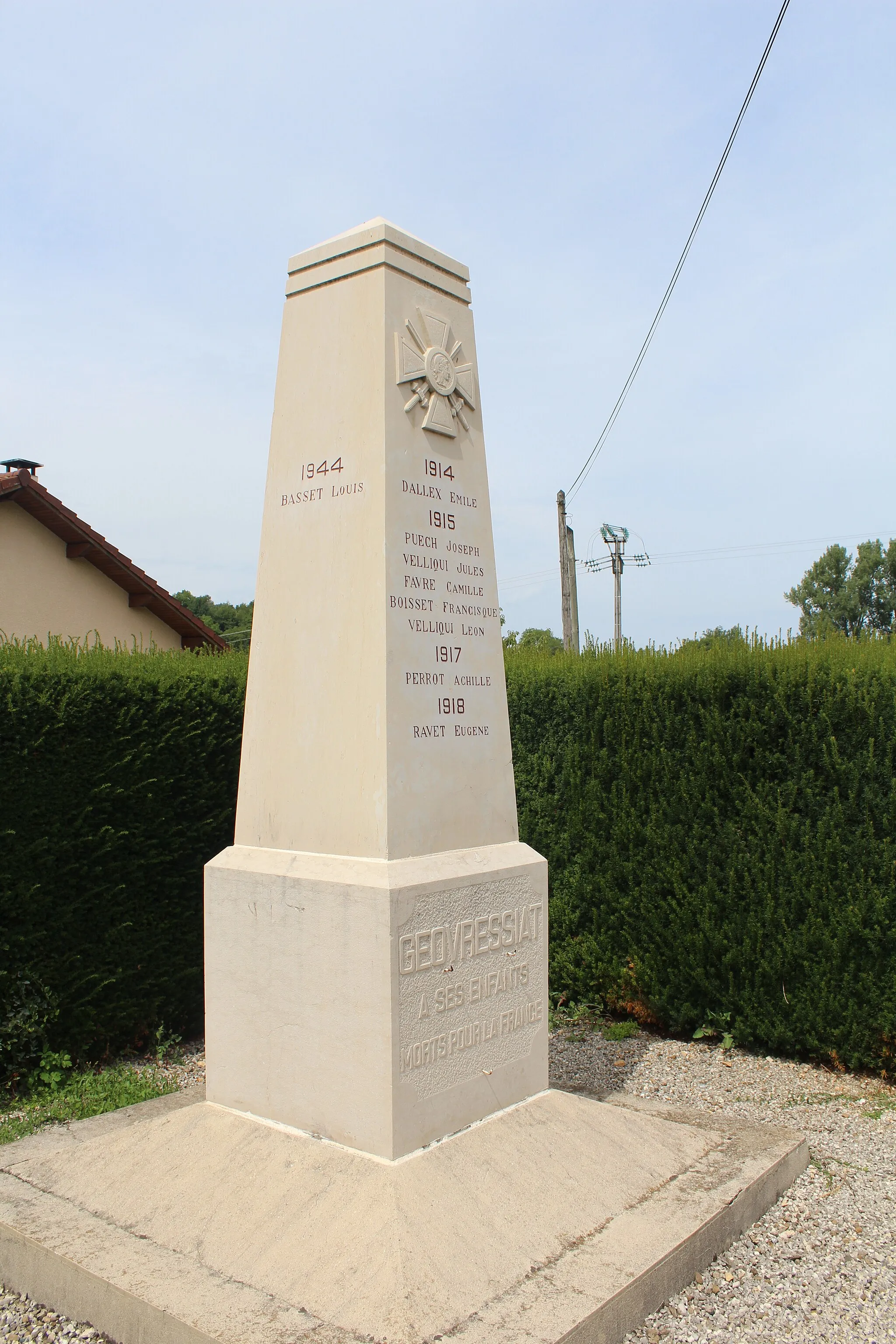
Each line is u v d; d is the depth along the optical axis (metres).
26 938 5.69
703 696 7.10
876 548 41.91
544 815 7.85
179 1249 3.34
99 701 6.18
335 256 4.30
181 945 6.64
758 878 6.62
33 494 12.52
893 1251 3.85
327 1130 3.80
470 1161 3.69
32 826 5.80
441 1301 2.97
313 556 4.20
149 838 6.46
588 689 7.69
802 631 7.92
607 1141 4.12
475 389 4.55
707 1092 5.89
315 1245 3.21
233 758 7.03
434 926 3.85
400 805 3.87
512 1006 4.27
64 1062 5.73
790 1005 6.43
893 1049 6.11
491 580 4.53
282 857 4.09
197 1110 4.17
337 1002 3.79
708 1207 3.78
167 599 14.50
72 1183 3.81
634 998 7.28
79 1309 3.28
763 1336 3.28
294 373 4.40
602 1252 3.39
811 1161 4.66
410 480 4.12
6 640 6.68
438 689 4.13
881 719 6.31
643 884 7.19
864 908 6.14
